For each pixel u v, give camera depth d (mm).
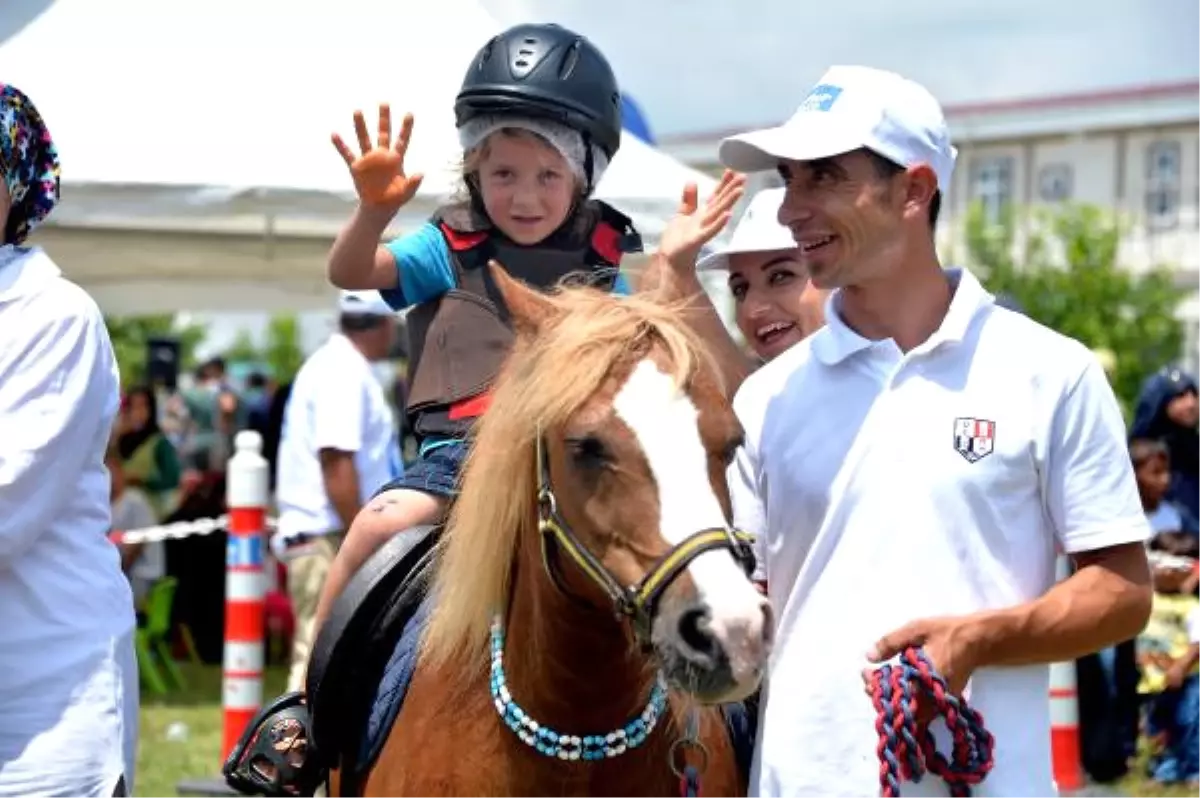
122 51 10203
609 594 3252
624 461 3234
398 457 9844
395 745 3906
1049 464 3484
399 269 4461
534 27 4621
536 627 3549
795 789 3537
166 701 12070
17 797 3846
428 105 10289
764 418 3693
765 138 3533
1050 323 26312
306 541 9508
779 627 3635
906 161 3484
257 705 8797
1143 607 3482
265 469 8883
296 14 10562
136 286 16469
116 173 9438
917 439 3484
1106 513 3445
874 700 3297
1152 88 35156
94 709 3955
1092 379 3486
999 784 3471
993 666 3451
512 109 4445
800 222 3559
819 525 3568
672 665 3109
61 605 3943
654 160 10203
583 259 4625
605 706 3561
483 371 4395
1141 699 9703
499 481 3564
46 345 3863
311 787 4590
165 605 12648
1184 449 10086
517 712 3611
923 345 3498
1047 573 3559
